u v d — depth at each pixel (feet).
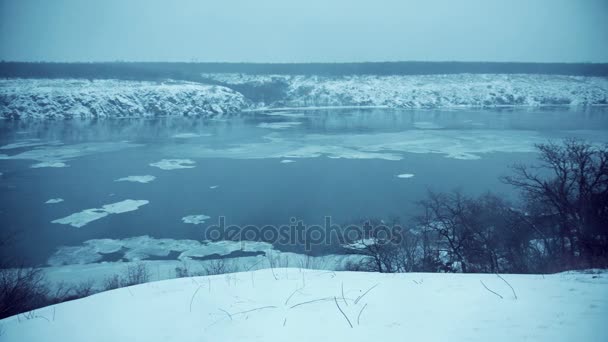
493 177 91.71
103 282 44.73
